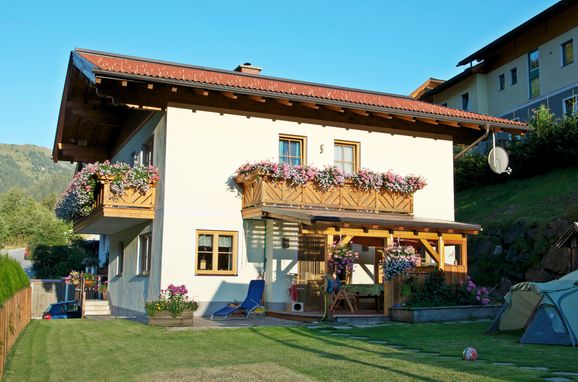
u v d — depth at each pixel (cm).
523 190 2505
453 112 2011
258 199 1620
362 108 1775
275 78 2030
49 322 1584
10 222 4959
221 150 1698
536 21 2922
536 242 2047
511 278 2095
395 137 1959
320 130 1839
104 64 1614
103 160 2467
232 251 1688
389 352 987
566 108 2798
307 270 1723
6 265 1052
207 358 927
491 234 2306
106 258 2886
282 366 848
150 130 1802
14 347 1081
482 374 768
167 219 1617
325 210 1706
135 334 1239
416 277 1569
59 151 2448
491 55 3319
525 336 1120
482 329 1337
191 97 1680
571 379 732
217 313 1571
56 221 4338
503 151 1989
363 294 1645
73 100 2038
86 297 2491
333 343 1098
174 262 1614
